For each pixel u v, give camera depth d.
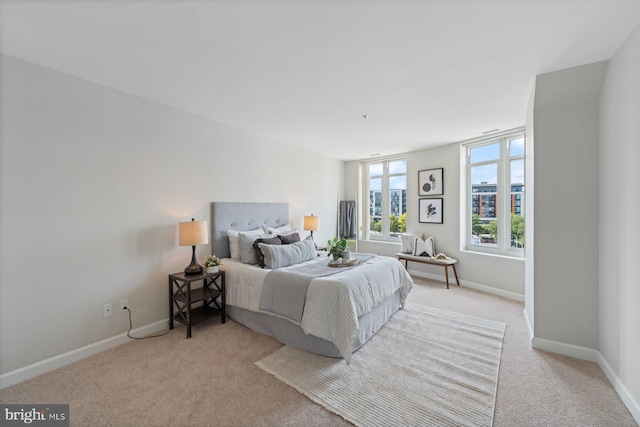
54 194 2.11
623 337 1.76
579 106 2.19
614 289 1.89
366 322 2.53
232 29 1.63
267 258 2.93
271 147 4.16
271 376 1.99
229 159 3.51
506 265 3.78
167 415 1.61
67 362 2.15
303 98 2.66
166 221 2.84
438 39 1.73
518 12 1.48
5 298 1.89
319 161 5.25
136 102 2.60
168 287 2.84
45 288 2.06
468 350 2.35
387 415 1.61
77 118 2.23
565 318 2.27
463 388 1.85
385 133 3.87
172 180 2.89
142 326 2.64
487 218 4.20
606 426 1.54
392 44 1.78
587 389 1.84
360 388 1.85
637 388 1.59
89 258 2.29
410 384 1.89
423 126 3.53
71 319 2.19
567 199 2.24
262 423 1.56
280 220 4.28
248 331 2.75
